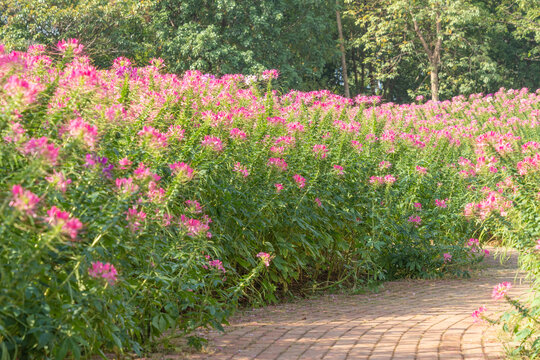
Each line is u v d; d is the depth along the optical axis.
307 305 6.99
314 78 39.97
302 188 7.41
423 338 5.17
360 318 6.17
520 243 5.71
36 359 3.51
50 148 3.06
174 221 5.09
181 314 5.25
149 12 31.83
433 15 35.66
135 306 4.60
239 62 31.38
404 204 9.16
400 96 46.28
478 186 9.61
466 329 5.52
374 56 42.00
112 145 4.77
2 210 2.75
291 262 7.50
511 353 4.55
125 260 4.18
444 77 41.66
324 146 7.59
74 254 3.49
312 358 4.55
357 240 8.48
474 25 39.28
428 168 10.10
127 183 3.73
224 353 4.69
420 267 8.78
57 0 28.30
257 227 6.68
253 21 31.11
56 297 3.48
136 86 6.27
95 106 4.08
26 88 3.23
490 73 39.16
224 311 5.11
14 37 26.81
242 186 6.57
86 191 3.73
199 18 33.09
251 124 7.12
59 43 5.02
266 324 5.83
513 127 15.88
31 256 3.00
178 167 4.65
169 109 6.17
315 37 36.69
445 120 18.02
